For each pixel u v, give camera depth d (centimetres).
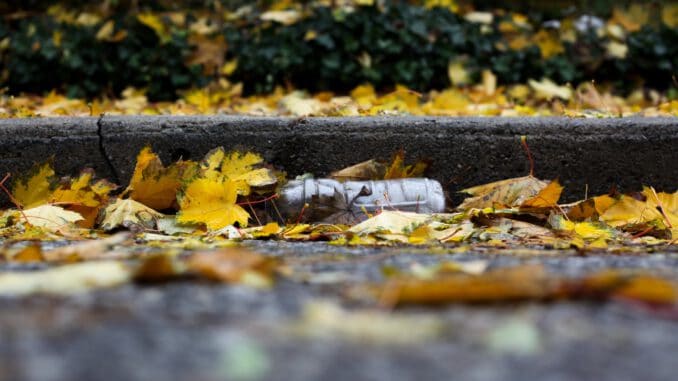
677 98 813
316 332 169
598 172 486
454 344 162
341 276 234
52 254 275
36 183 438
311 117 484
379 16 788
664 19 841
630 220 423
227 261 223
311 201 437
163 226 411
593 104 709
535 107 753
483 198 450
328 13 793
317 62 790
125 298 196
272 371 145
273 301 197
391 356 155
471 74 800
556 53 816
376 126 479
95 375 139
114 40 796
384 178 470
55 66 807
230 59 802
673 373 149
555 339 168
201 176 434
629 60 835
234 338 163
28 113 580
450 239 370
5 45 814
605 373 149
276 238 386
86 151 472
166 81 804
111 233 406
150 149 440
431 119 484
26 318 176
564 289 191
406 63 792
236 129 475
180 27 812
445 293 187
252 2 842
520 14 898
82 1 840
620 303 193
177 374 141
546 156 484
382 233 371
